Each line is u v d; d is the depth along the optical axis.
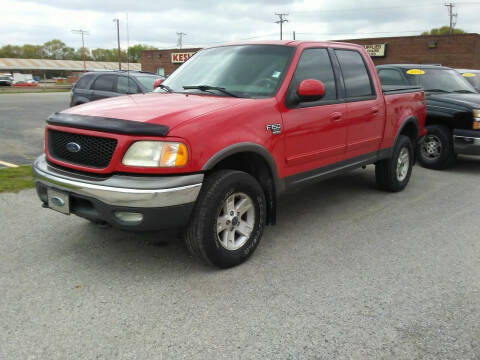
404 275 3.61
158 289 3.28
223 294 3.23
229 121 3.47
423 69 8.66
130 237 4.24
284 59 4.21
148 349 2.58
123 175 3.16
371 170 7.67
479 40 33.25
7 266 3.58
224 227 3.55
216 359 2.50
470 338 2.75
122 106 3.63
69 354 2.52
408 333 2.79
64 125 3.44
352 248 4.17
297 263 3.80
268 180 3.95
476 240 4.44
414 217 5.15
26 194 5.52
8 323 2.79
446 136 7.65
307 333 2.76
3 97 26.97
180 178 3.15
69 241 4.12
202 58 4.74
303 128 4.15
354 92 5.00
